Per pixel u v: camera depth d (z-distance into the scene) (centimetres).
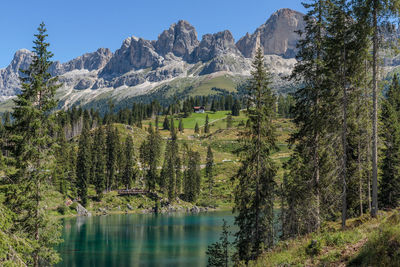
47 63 2803
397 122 4103
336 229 2300
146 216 9481
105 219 8781
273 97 3006
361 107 2438
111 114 19225
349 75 2378
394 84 4422
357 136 2809
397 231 1430
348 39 2281
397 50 2055
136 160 12962
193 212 10469
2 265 1087
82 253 5081
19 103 2716
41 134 2784
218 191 12538
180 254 5000
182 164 14525
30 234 2623
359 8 2111
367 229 1867
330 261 1556
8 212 1259
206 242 5828
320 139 2647
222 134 19612
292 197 3023
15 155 2700
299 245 1980
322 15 2505
